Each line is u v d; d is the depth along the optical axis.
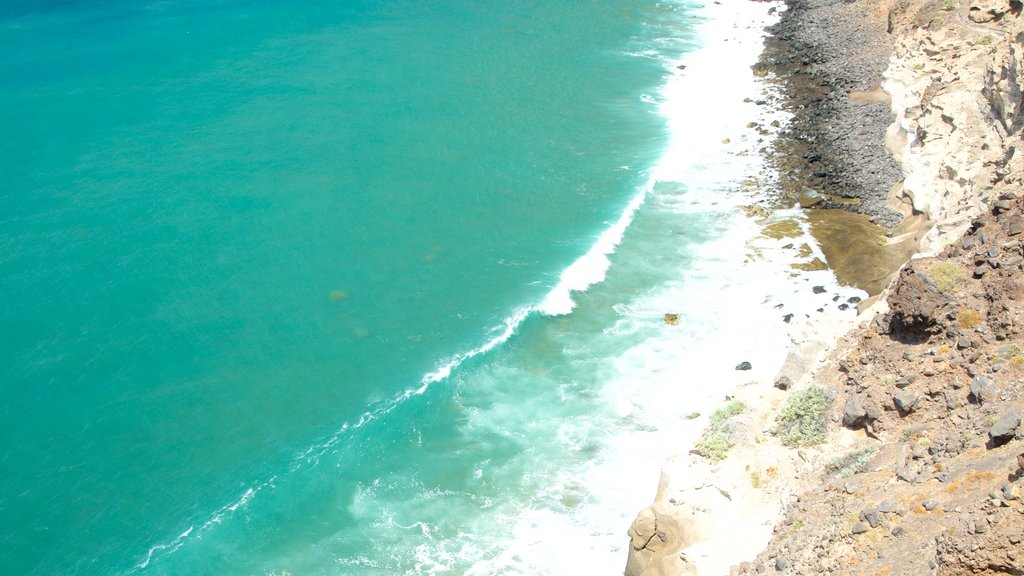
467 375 36.88
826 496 25.19
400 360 37.59
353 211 48.00
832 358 31.16
